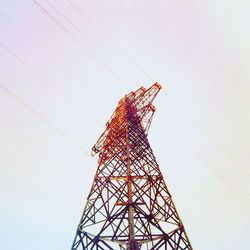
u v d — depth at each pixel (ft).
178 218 39.27
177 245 35.47
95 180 46.03
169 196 43.32
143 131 62.39
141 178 43.47
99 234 35.42
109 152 53.52
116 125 62.85
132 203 36.40
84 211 39.96
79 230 36.45
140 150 53.57
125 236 36.22
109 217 37.81
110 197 41.65
